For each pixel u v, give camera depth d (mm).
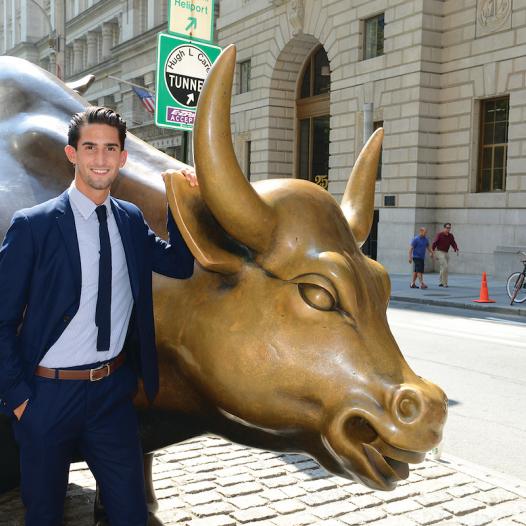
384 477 2283
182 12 7172
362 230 2656
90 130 2307
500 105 21531
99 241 2369
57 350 2338
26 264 2289
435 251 18453
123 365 2500
